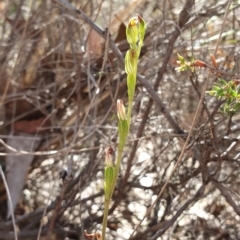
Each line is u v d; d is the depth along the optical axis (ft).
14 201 2.50
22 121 2.65
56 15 2.71
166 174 2.37
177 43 2.39
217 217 2.40
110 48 2.17
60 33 2.63
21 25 2.76
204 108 1.98
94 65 2.49
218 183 2.02
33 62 2.74
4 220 2.52
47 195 2.63
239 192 2.31
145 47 2.49
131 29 1.19
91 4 2.60
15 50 2.72
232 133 2.18
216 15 2.33
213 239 2.38
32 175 2.66
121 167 2.46
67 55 2.67
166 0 2.49
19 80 2.72
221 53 2.36
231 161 2.06
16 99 2.60
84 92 2.57
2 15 2.96
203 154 1.98
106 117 2.32
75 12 2.10
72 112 2.66
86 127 2.31
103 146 2.19
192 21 2.28
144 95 2.31
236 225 2.41
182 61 1.62
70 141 2.58
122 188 2.31
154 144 2.40
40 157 2.61
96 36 2.44
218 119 2.23
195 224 2.40
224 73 1.62
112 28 2.62
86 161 2.53
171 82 2.39
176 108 2.38
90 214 2.37
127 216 2.47
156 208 2.40
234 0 2.29
